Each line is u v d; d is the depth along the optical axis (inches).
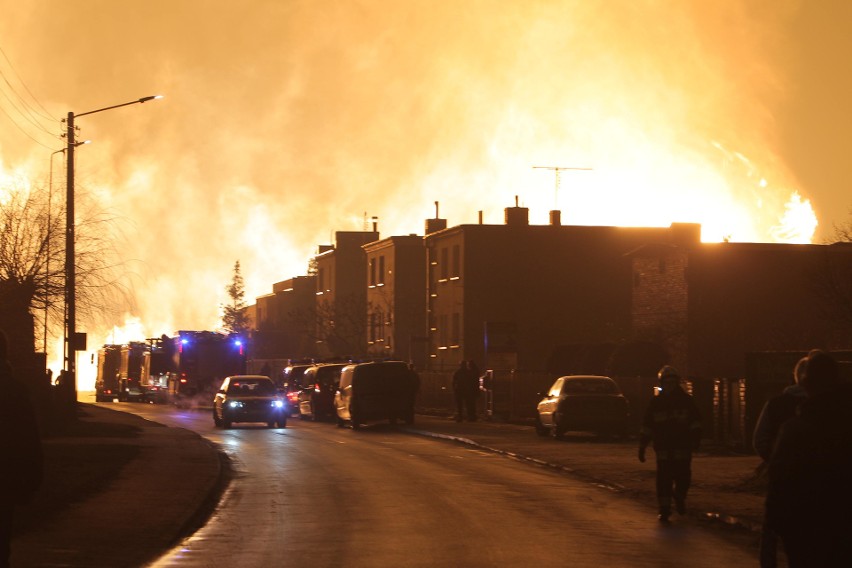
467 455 1400.1
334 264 4554.6
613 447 1469.0
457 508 872.9
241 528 765.9
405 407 2017.7
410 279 3863.2
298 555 647.8
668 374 813.9
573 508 873.5
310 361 3011.8
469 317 3257.9
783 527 381.1
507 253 3284.9
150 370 3535.9
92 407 3065.9
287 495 965.2
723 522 786.2
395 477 1119.0
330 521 799.1
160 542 683.4
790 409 583.8
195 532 745.6
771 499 384.5
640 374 2082.9
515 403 2153.1
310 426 2133.4
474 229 3272.6
